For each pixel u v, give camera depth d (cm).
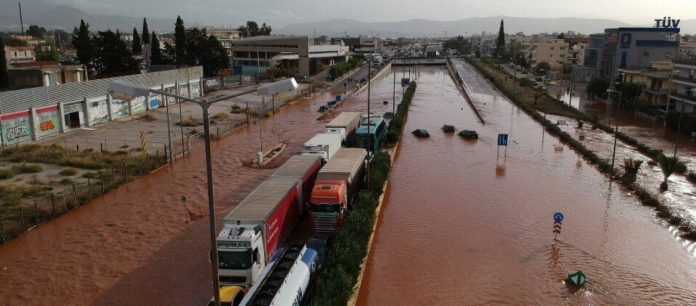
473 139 5778
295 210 2856
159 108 7431
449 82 13225
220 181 3928
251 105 8194
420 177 4159
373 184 3516
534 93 9775
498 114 7775
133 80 6888
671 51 10644
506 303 2184
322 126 6519
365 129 4625
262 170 4278
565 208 3394
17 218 2997
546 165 4591
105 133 5641
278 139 5675
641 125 6762
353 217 2727
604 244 2802
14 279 2328
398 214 3262
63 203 3253
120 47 9425
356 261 2288
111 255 2578
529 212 3306
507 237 2884
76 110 5834
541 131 6353
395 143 5309
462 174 4253
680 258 2639
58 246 2688
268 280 1945
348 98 9538
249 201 2491
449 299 2219
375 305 2172
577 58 15788
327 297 1927
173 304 2112
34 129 5172
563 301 2202
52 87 5419
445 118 7356
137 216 3139
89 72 9531
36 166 4050
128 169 4112
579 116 7275
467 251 2697
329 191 2723
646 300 2220
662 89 7675
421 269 2494
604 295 2256
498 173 4288
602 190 3816
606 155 4959
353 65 15388
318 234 2739
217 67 11675
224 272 2094
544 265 2534
